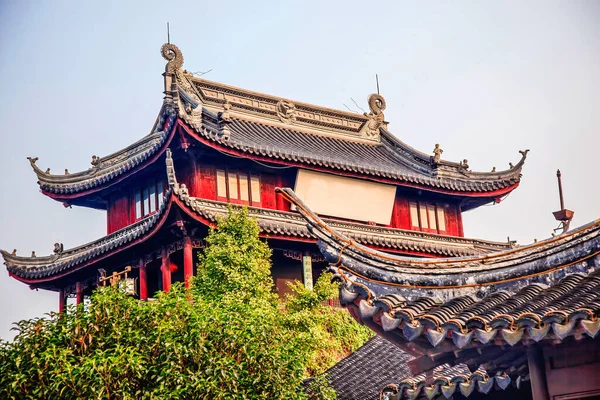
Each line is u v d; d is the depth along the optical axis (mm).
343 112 57625
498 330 13562
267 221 46406
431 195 56031
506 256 15383
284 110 55312
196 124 45562
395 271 15289
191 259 43938
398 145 57719
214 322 23109
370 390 25375
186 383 21969
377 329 14852
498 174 56344
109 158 52469
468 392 15445
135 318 23234
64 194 51531
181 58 51844
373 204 52469
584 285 14094
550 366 14133
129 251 46750
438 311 14438
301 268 48625
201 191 47562
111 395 21406
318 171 50156
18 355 21938
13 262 49781
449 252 52625
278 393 23031
